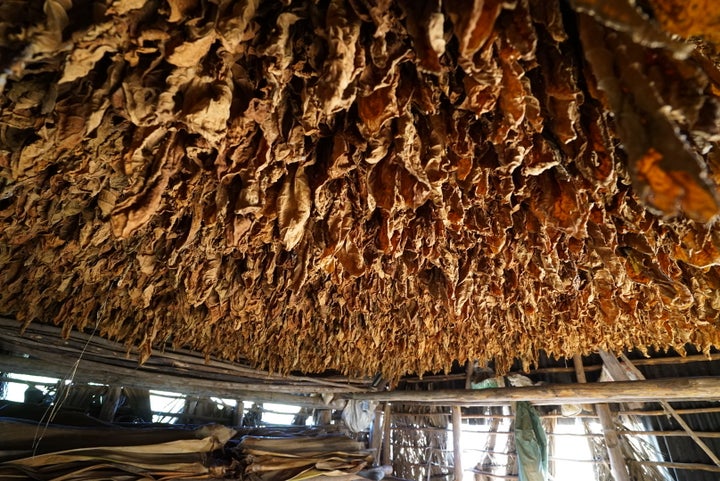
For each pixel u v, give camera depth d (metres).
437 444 8.33
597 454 6.87
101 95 1.29
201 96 1.16
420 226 2.03
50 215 2.21
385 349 5.56
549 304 3.63
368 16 1.08
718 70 1.04
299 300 3.67
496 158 1.56
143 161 1.43
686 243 1.85
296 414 8.13
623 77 0.89
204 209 1.87
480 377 7.89
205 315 4.19
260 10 1.16
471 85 1.18
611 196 1.77
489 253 2.40
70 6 1.02
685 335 3.98
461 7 0.93
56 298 3.85
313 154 1.60
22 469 3.81
